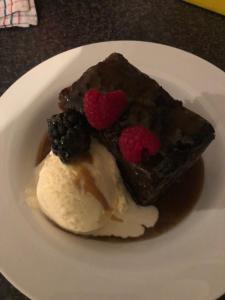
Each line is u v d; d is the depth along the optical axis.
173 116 0.16
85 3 0.21
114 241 0.15
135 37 0.20
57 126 0.15
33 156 0.17
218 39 0.20
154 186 0.15
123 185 0.16
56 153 0.15
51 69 0.18
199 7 0.21
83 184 0.15
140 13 0.21
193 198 0.16
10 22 0.21
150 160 0.15
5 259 0.14
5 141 0.17
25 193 0.16
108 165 0.16
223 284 0.14
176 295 0.14
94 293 0.14
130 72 0.17
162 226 0.16
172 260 0.14
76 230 0.15
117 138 0.16
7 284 0.15
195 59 0.18
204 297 0.14
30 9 0.21
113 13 0.21
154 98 0.16
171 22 0.21
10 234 0.15
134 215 0.16
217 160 0.17
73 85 0.17
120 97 0.15
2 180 0.16
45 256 0.14
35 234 0.15
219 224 0.15
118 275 0.14
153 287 0.14
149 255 0.15
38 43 0.20
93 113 0.15
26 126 0.17
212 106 0.17
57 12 0.21
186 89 0.18
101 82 0.16
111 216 0.16
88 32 0.21
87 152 0.16
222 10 0.20
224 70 0.19
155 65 0.18
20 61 0.20
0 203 0.16
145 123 0.16
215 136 0.17
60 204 0.15
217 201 0.16
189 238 0.15
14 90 0.18
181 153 0.15
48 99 0.18
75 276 0.14
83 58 0.18
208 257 0.14
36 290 0.14
